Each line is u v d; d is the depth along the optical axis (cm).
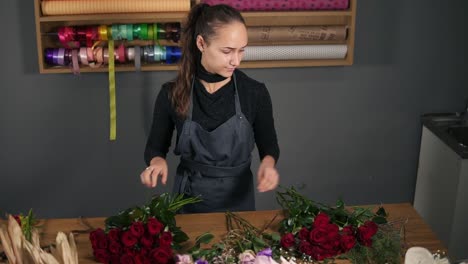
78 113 379
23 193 393
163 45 359
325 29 359
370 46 383
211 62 243
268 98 270
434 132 367
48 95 373
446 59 390
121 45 349
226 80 261
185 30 254
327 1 353
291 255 218
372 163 408
